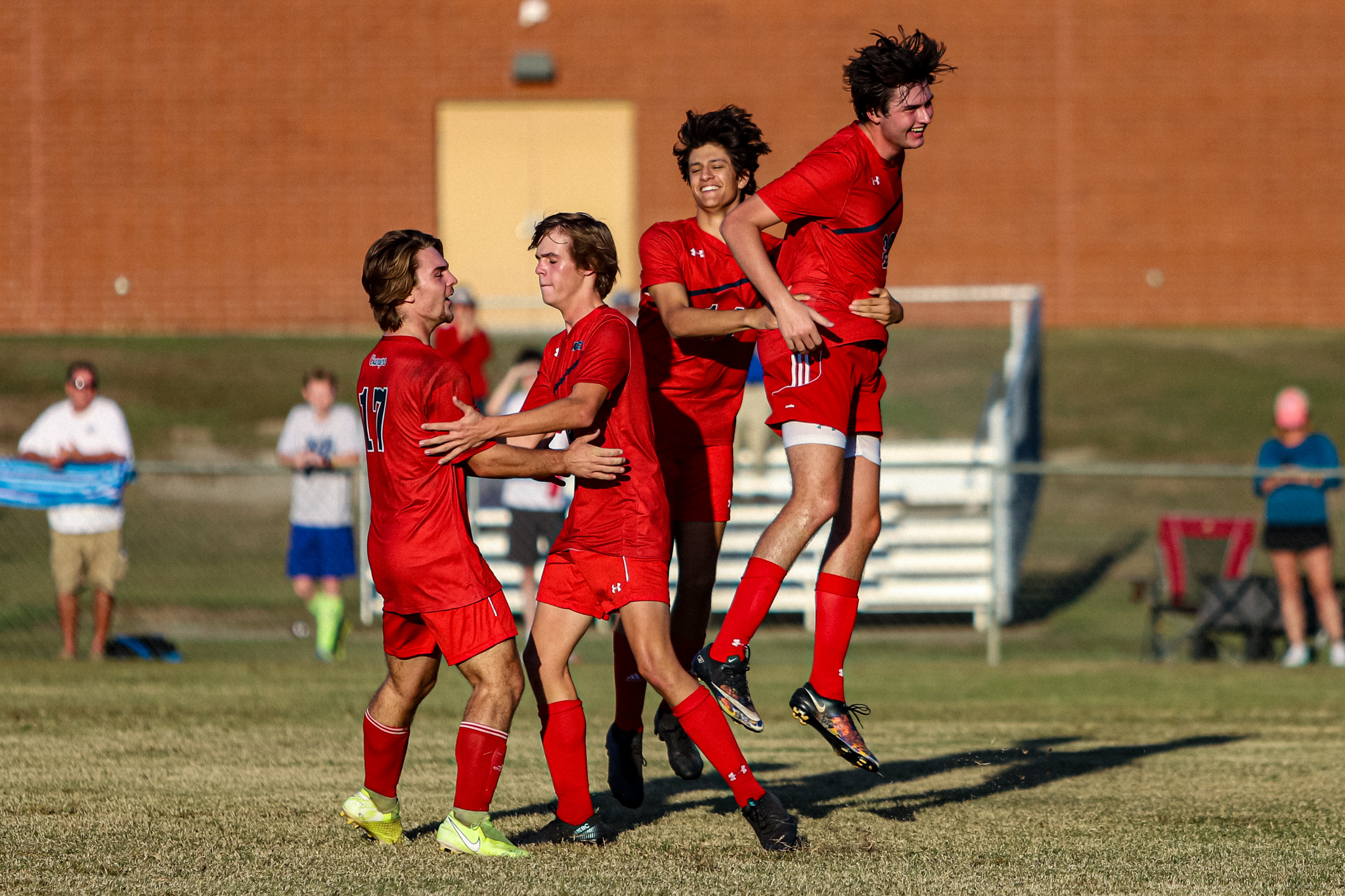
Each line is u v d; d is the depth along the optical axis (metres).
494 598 14.71
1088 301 71.56
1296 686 29.62
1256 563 44.12
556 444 24.06
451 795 18.16
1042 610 39.88
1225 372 63.62
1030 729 24.45
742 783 15.14
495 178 71.56
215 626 35.66
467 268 71.62
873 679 30.50
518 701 15.03
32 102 69.56
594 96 71.19
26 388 58.12
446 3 70.75
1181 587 35.09
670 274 17.08
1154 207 71.44
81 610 37.16
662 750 22.77
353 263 70.81
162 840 15.30
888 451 41.16
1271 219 71.56
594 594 15.33
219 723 23.61
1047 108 71.00
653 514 15.11
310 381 34.44
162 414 56.59
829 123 70.75
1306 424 34.19
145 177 70.06
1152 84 71.06
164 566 42.03
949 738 23.42
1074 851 15.16
